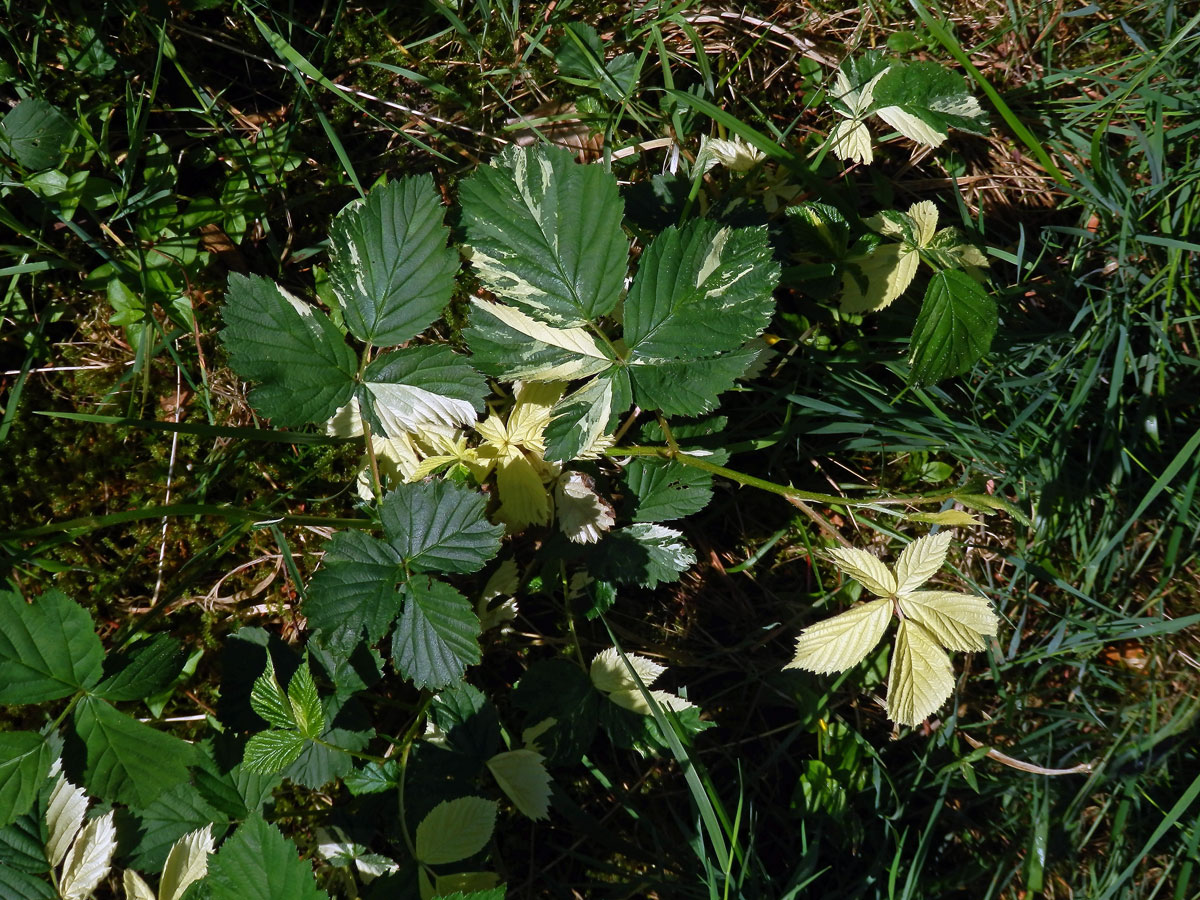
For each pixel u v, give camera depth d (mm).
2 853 523
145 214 617
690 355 540
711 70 683
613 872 596
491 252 541
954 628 559
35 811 528
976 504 564
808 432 630
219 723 585
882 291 611
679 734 576
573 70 650
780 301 646
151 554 611
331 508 619
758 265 537
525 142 663
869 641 563
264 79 655
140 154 627
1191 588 636
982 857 616
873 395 641
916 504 648
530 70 663
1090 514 632
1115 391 620
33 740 521
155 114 638
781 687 629
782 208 634
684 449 597
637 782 616
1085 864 615
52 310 613
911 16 689
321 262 643
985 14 692
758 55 689
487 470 571
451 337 632
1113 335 632
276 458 617
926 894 605
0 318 605
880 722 634
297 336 538
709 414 605
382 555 534
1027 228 690
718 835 554
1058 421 640
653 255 537
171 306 614
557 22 667
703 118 668
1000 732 626
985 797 617
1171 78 666
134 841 543
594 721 576
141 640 548
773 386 645
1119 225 649
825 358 636
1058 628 625
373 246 540
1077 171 643
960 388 643
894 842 613
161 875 545
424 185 538
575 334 544
